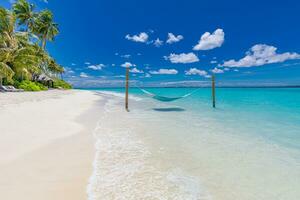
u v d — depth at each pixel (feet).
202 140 27.02
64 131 28.66
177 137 28.35
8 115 37.01
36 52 137.80
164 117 46.68
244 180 16.19
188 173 17.28
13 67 116.26
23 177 15.25
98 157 20.06
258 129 33.83
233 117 46.80
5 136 24.32
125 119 42.91
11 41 113.60
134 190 14.42
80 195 13.46
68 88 223.51
